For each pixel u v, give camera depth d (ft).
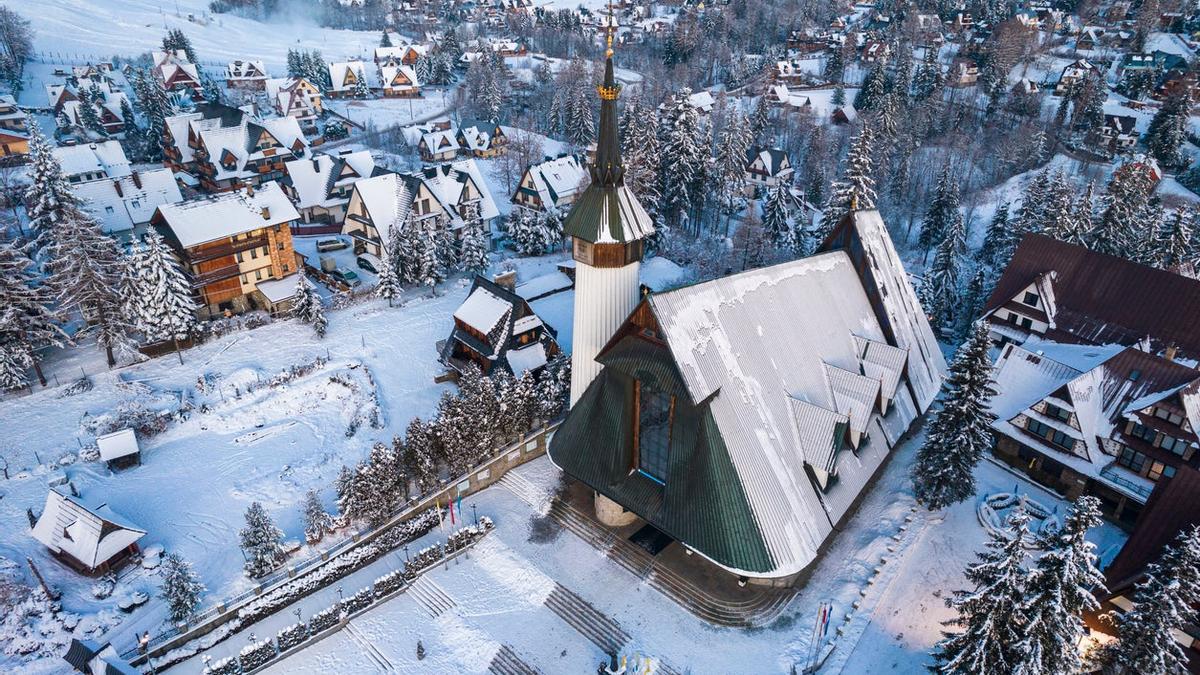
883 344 150.10
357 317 232.53
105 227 264.52
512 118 543.80
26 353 183.11
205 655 123.03
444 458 157.07
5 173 328.08
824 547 135.44
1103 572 126.72
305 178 323.78
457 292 252.21
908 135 409.69
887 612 124.77
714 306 124.88
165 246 200.34
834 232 169.78
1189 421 135.13
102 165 323.57
